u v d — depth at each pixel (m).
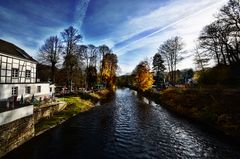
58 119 25.64
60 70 49.97
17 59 26.17
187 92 39.94
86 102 40.00
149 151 15.94
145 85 62.91
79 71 48.81
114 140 18.53
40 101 27.31
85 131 21.31
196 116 27.14
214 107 26.19
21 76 27.12
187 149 16.31
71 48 44.28
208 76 41.66
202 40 44.25
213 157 14.74
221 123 21.80
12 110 15.38
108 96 58.34
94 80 66.31
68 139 18.53
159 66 79.88
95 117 28.66
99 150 16.00
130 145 17.25
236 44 35.00
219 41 40.44
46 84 34.41
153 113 32.16
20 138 16.56
